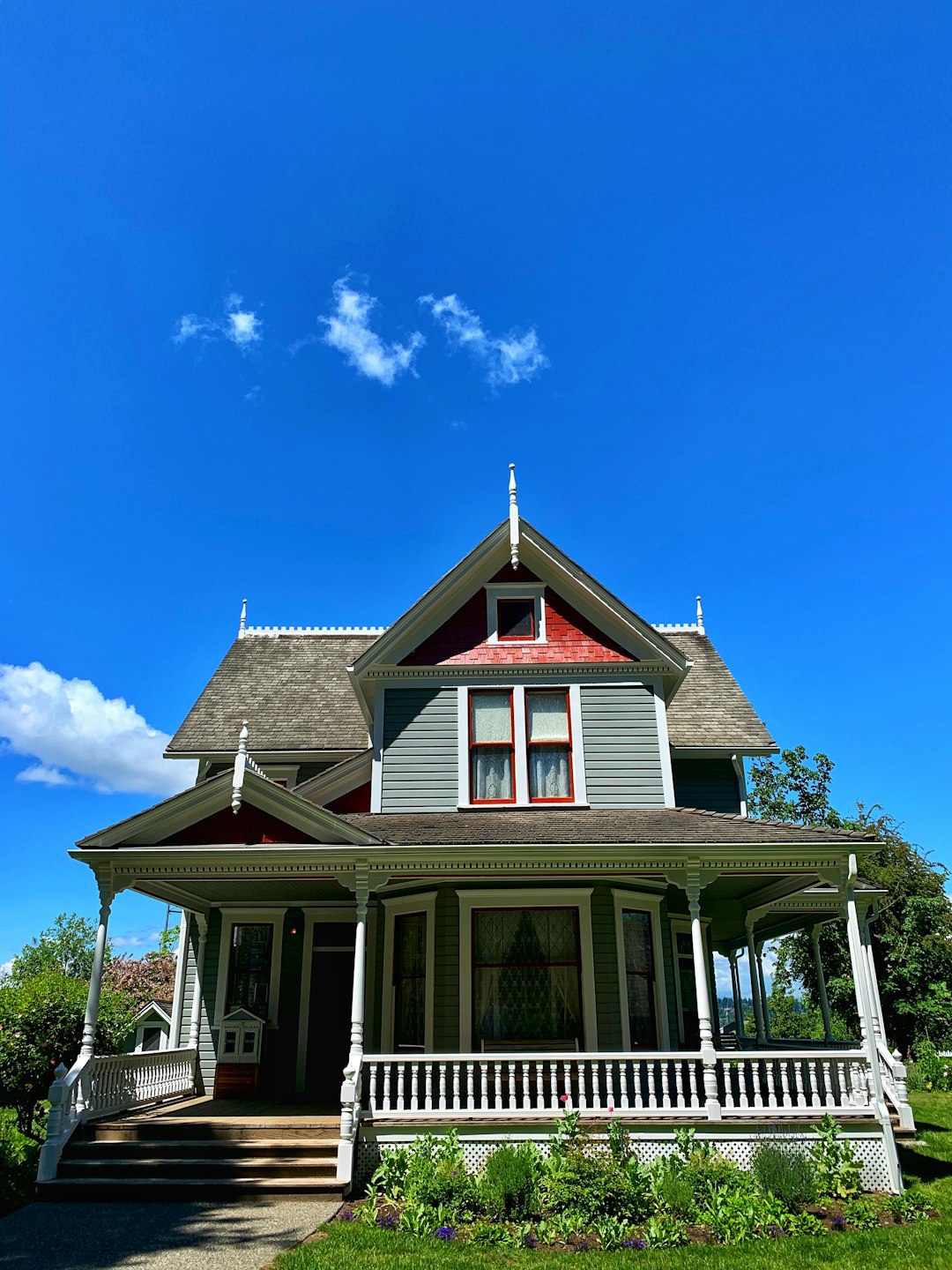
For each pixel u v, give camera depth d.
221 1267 7.27
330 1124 10.68
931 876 29.02
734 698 18.14
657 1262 7.77
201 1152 10.20
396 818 13.33
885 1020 28.05
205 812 11.35
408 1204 9.12
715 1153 10.26
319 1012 14.55
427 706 14.59
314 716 18.09
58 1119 10.20
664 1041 12.71
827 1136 10.24
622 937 12.84
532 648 14.80
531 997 12.45
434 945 12.80
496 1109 10.49
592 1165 9.28
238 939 15.05
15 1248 7.81
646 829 11.88
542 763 14.30
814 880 12.38
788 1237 8.56
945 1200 9.96
